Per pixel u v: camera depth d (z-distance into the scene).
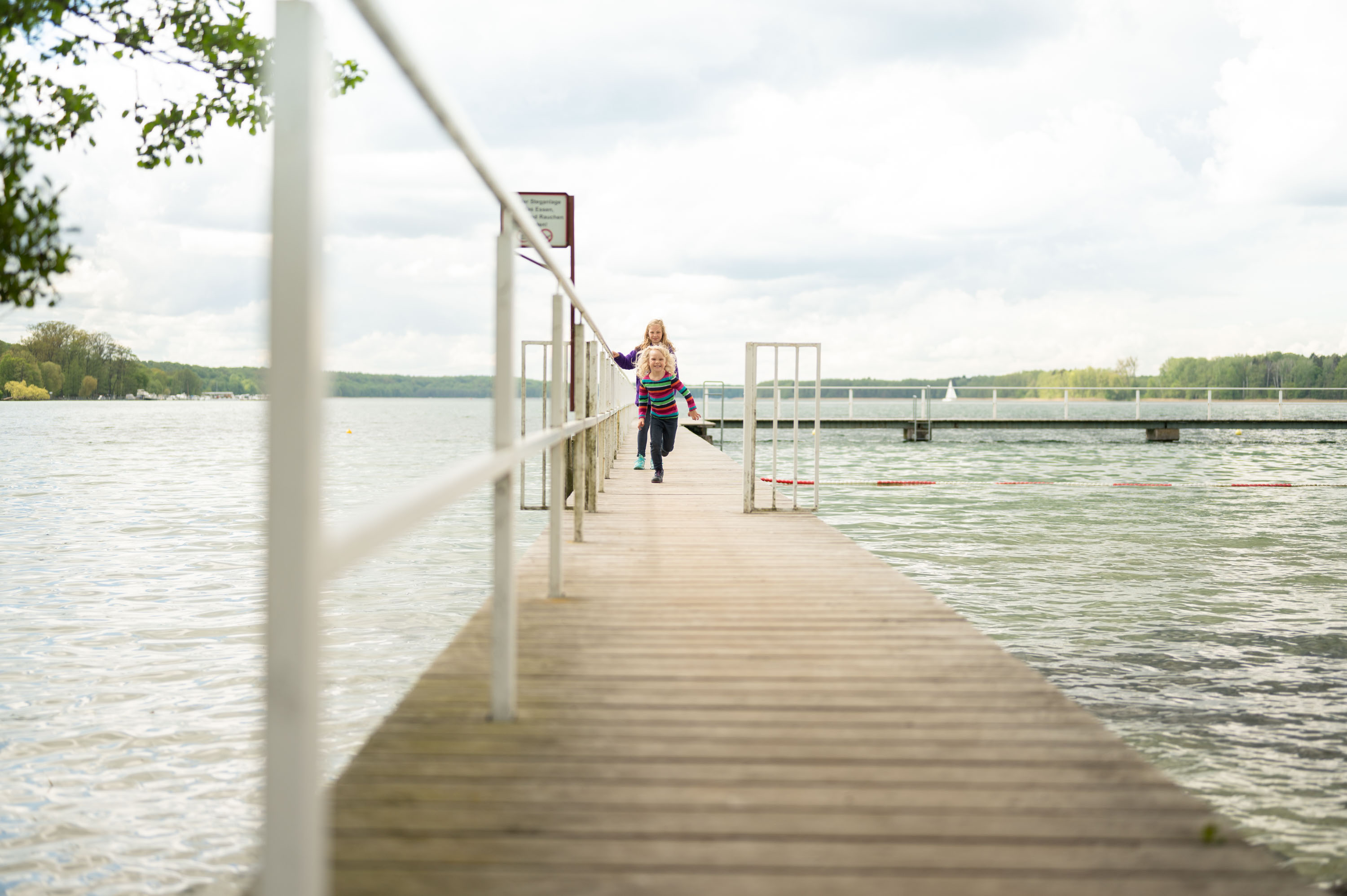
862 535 9.70
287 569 0.95
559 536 3.86
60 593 7.14
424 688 2.60
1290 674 4.86
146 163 5.16
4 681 4.89
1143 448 26.25
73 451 30.02
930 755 2.12
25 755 3.91
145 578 7.77
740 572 4.48
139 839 3.22
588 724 2.32
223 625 6.12
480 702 2.48
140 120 5.11
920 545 9.09
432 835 1.71
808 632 3.29
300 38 0.94
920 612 3.63
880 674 2.77
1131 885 1.55
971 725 2.32
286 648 0.96
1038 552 8.66
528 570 4.55
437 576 7.80
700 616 3.56
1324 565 8.03
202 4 5.01
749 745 2.18
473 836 1.71
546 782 1.96
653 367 9.09
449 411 126.00
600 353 8.18
